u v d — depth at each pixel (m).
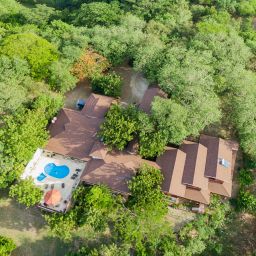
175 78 65.12
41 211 55.19
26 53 69.12
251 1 101.88
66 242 52.66
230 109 65.00
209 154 59.31
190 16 91.94
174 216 55.53
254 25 98.19
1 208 55.53
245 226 56.19
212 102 62.00
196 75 64.88
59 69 67.19
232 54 73.44
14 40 70.88
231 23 92.25
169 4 94.94
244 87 64.81
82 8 94.94
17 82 65.19
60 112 65.12
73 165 59.97
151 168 55.19
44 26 91.38
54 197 54.00
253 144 59.38
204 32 79.75
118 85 68.06
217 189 56.88
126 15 87.56
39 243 52.53
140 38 75.69
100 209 51.69
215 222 54.84
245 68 75.19
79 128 61.88
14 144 55.25
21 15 100.62
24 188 52.41
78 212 52.16
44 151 61.41
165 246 50.62
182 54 71.69
